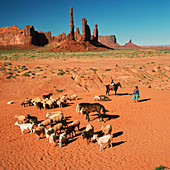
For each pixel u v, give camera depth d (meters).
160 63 67.12
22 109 19.11
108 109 16.72
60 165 8.24
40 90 36.56
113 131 11.70
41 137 11.77
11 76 42.91
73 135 11.71
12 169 8.16
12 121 15.09
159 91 25.64
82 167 7.94
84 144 10.30
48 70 51.81
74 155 9.09
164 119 13.23
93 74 49.66
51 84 39.81
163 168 6.70
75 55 107.75
